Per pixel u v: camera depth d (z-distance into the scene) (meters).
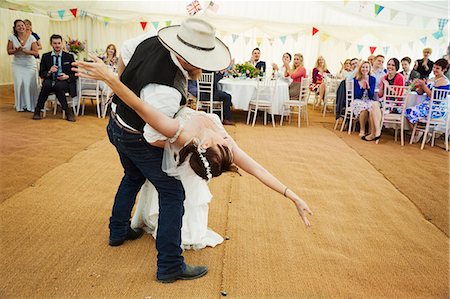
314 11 11.01
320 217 3.01
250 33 11.40
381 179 4.11
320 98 9.73
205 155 1.89
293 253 2.44
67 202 2.98
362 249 2.55
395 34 10.72
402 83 6.21
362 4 8.82
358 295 2.06
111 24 11.25
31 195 3.07
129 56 2.08
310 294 2.04
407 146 5.95
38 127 5.62
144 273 2.13
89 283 2.01
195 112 2.01
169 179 1.98
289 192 2.02
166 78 1.84
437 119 5.80
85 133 5.40
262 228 2.75
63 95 6.21
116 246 2.38
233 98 6.82
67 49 8.30
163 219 2.01
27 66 6.70
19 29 6.51
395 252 2.54
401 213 3.21
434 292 2.13
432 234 2.85
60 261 2.19
